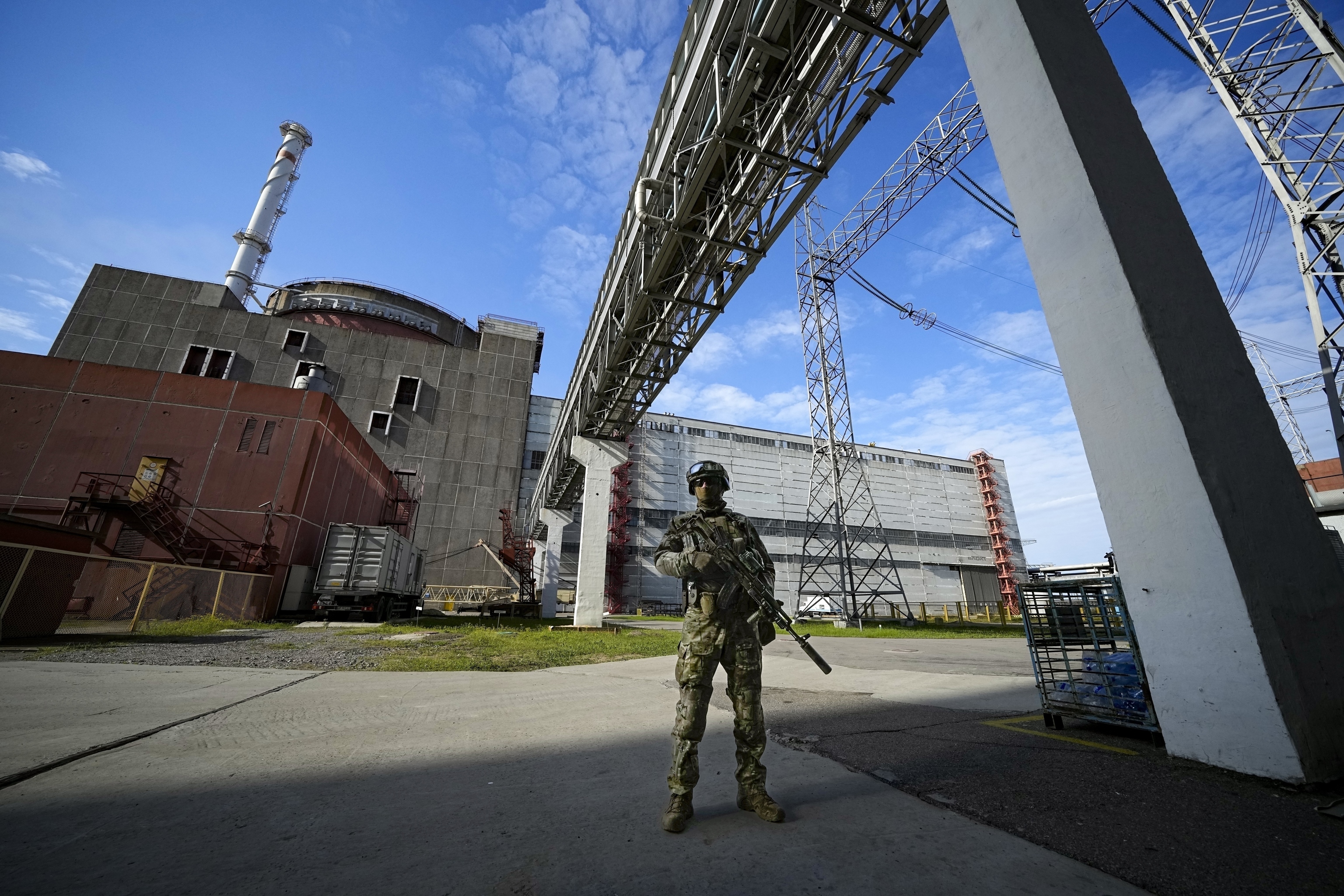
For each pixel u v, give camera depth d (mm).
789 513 61281
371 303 55656
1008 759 3047
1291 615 2742
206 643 10016
